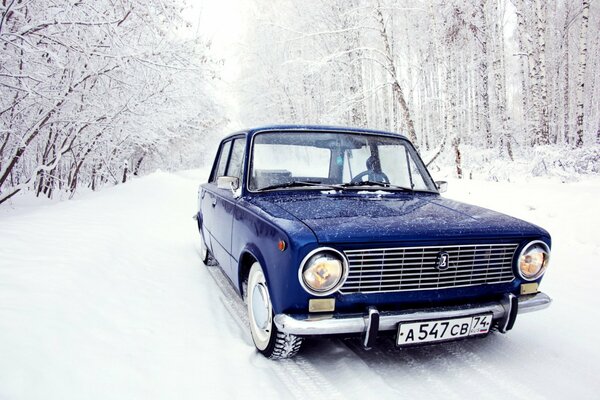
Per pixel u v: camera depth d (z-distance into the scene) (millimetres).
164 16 6758
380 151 3191
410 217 2256
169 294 3271
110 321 2518
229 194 3184
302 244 1887
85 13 5668
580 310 3164
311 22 15578
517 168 10453
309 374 2178
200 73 7973
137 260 4066
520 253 2268
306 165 2953
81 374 1901
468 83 22594
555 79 20047
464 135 22516
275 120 22359
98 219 5461
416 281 2078
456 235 2107
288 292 1946
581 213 5656
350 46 14000
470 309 2121
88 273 3105
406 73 15383
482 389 2064
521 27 13242
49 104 6676
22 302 2336
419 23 16344
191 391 1948
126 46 6301
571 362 2355
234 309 3104
